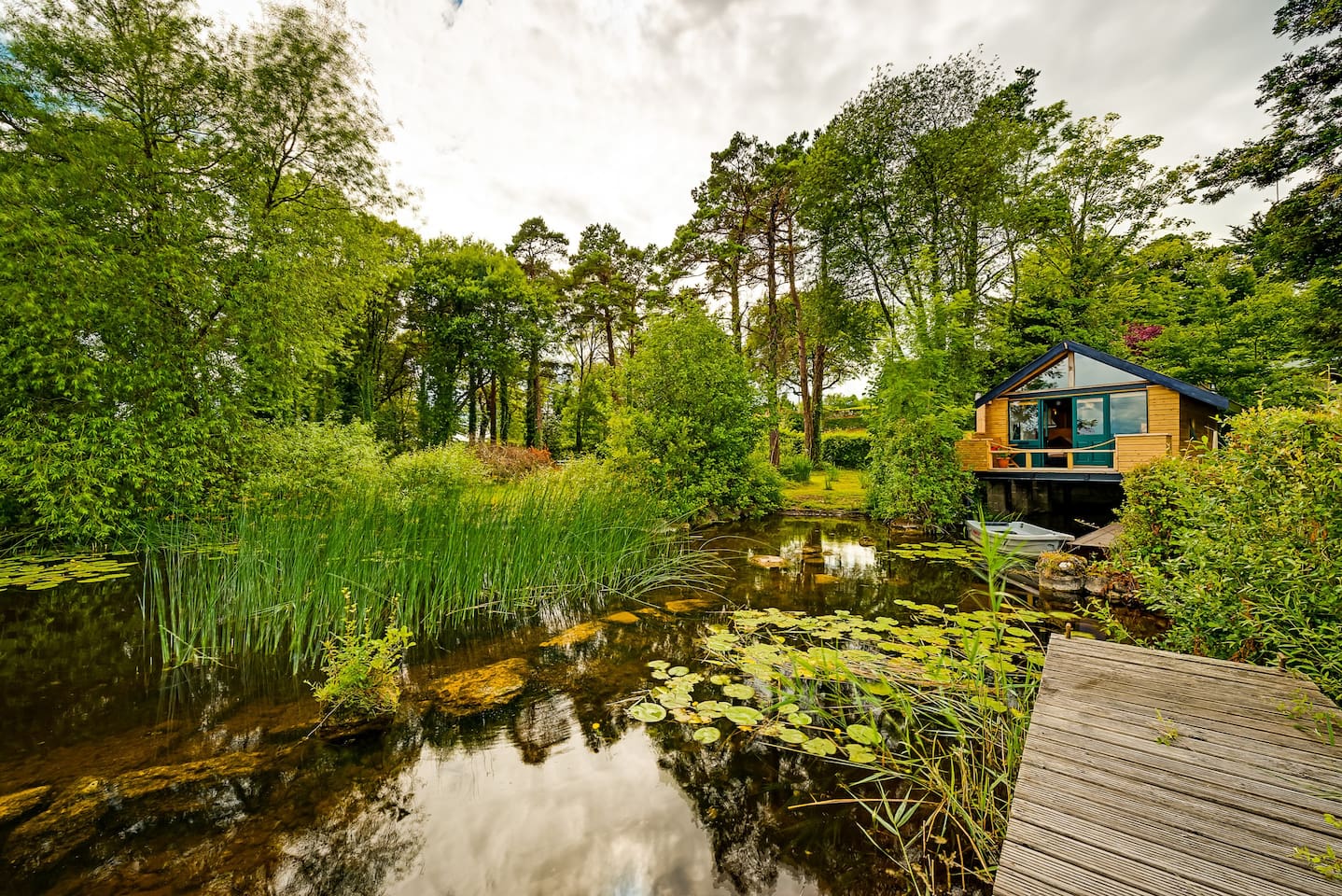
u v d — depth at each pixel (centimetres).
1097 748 183
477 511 538
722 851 196
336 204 1081
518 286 2305
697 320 1053
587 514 619
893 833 203
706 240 1817
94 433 709
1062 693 223
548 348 2502
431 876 183
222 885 176
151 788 229
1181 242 1806
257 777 240
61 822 205
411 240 2172
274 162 991
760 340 2217
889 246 1475
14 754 254
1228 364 1249
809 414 1966
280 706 306
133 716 293
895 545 836
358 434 1026
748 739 273
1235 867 128
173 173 814
